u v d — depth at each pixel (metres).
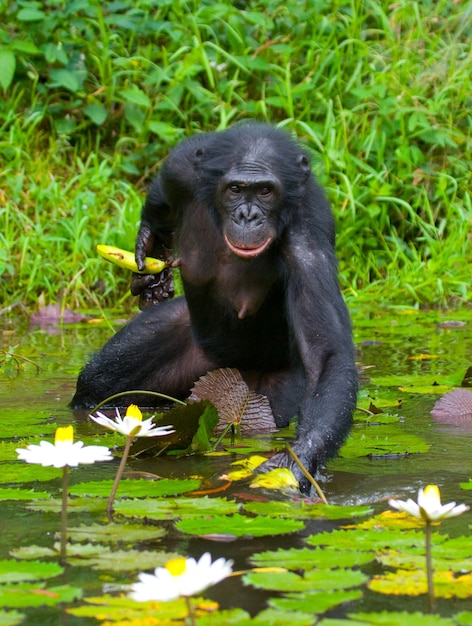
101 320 16.69
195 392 9.55
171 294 11.60
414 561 5.38
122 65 20.98
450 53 22.33
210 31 21.53
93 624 4.58
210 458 8.23
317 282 9.10
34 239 18.30
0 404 10.72
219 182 9.48
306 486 7.26
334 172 19.61
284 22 22.22
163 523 6.18
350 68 21.64
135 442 8.19
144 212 10.91
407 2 22.86
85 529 6.01
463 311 18.03
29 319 17.09
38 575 5.08
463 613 4.62
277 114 21.27
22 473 7.50
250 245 9.09
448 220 20.31
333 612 4.71
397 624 4.44
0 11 21.20
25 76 21.09
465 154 21.14
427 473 7.65
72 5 21.14
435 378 11.74
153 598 4.04
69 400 10.96
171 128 20.02
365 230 19.77
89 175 19.83
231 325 10.18
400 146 20.12
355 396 8.26
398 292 18.62
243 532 5.86
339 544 5.64
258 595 4.93
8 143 19.72
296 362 9.95
